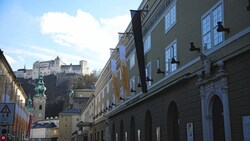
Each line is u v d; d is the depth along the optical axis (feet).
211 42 59.36
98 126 221.46
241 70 48.62
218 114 57.82
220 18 56.03
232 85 51.11
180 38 74.95
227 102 52.24
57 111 618.85
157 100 89.61
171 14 81.71
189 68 68.95
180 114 72.59
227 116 51.88
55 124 461.78
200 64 63.41
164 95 83.82
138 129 108.99
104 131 191.21
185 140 69.31
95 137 234.58
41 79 536.83
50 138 434.71
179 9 76.07
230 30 52.39
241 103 48.44
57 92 643.86
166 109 81.71
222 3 55.26
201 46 63.52
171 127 80.59
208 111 59.36
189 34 69.77
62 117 384.88
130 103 118.42
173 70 79.00
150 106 96.12
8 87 147.02
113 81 135.74
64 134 378.73
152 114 93.86
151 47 98.78
